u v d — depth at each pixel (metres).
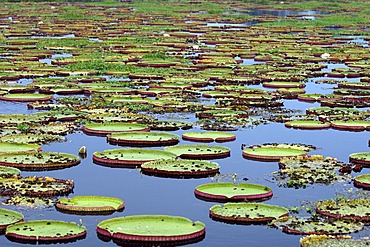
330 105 49.34
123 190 30.72
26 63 66.62
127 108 46.25
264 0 173.88
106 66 65.00
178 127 41.47
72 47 82.00
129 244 25.28
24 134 38.84
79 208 28.00
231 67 66.44
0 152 34.81
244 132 41.12
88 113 44.59
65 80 56.97
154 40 90.81
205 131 40.69
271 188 31.03
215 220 27.53
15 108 46.47
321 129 42.50
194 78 58.72
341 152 37.34
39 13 131.75
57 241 25.28
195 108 46.97
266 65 68.06
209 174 32.72
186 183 31.72
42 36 96.50
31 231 25.70
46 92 51.81
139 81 57.41
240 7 159.50
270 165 34.53
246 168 33.94
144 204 29.09
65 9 141.88
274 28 111.00
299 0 179.12
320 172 33.09
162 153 35.09
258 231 26.52
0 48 79.00
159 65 67.38
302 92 53.84
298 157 35.09
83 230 25.95
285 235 26.14
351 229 26.41
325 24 120.44
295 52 80.31
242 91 52.91
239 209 28.14
